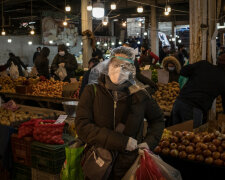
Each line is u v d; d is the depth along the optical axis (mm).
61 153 3002
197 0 4781
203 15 4793
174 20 24875
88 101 2158
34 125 3213
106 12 22266
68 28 20094
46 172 3025
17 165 3389
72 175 2395
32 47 18531
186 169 3131
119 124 2109
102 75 2160
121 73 2045
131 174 2051
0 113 5012
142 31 25844
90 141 2057
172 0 18016
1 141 3379
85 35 11055
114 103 2113
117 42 26078
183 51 11164
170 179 2059
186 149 3148
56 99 6867
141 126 2180
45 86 7430
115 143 1994
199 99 4102
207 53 4906
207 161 3008
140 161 2068
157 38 19719
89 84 2227
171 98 5859
